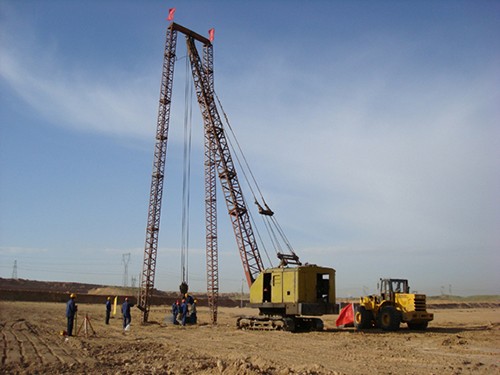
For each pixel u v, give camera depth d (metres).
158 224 48.44
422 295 33.41
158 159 49.19
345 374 14.98
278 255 44.72
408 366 17.16
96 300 107.06
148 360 17.16
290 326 33.72
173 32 50.47
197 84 51.25
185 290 44.94
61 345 21.22
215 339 27.55
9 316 44.19
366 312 34.59
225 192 49.72
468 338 27.03
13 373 13.80
